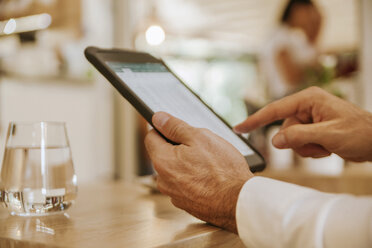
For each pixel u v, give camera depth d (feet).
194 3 13.53
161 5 12.47
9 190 2.19
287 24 13.67
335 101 2.87
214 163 2.00
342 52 12.96
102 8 10.61
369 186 4.17
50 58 8.99
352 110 2.80
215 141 2.07
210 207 1.94
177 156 2.07
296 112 3.04
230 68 14.29
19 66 8.33
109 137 11.18
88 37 10.08
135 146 11.47
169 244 1.71
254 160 2.47
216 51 14.15
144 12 11.97
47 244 1.71
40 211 2.20
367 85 12.26
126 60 2.51
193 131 2.10
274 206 1.66
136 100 2.20
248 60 14.28
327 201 1.60
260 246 1.68
